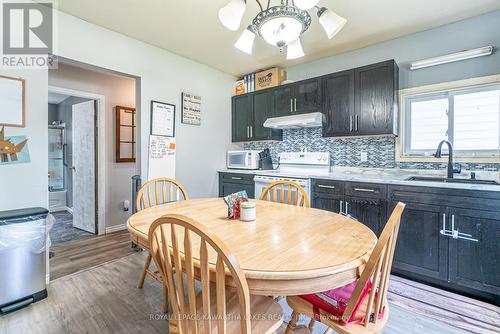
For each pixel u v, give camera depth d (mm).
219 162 3852
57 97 4836
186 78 3324
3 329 1538
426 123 2652
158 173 2986
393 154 2793
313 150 3449
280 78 3580
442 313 1723
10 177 1901
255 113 3713
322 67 3309
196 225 749
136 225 1332
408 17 2326
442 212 2004
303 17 1409
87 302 1832
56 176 5172
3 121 1867
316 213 1618
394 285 2104
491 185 1847
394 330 1550
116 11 2238
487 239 1819
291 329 1157
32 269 1808
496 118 2295
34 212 1841
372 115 2662
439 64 2502
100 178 3422
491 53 2244
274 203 1952
